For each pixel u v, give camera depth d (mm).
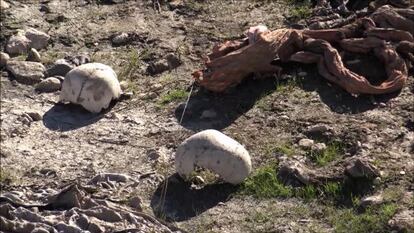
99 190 2465
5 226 2260
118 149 2662
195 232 2328
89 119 2807
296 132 2674
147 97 2893
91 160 2617
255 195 2443
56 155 2641
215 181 2488
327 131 2641
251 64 2854
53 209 2377
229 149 2438
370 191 2410
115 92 2863
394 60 2869
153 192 2467
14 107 2855
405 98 2783
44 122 2791
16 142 2695
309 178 2463
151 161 2594
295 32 2945
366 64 2912
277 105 2789
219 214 2387
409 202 2363
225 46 2934
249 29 3008
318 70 2889
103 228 2277
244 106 2799
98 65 2877
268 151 2600
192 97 2863
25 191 2461
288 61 2939
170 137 2703
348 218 2340
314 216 2365
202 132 2471
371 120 2697
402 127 2662
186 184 2480
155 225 2314
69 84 2840
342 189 2426
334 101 2795
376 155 2535
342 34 2967
